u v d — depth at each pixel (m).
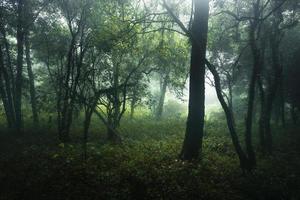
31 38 23.67
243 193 10.43
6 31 22.02
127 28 16.27
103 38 16.73
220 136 20.48
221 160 14.04
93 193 9.98
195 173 11.77
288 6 17.81
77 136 20.67
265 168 12.68
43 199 9.77
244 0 17.34
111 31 16.72
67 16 19.28
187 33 13.55
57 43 21.36
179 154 14.62
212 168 12.67
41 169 12.12
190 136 14.41
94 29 18.52
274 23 16.12
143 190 10.14
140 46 20.77
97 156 13.88
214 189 10.47
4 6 19.84
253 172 11.95
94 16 18.30
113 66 21.53
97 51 20.86
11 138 19.86
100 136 21.08
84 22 19.33
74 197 9.80
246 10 17.73
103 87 21.48
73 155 14.10
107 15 17.92
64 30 21.16
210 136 20.48
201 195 10.04
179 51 20.83
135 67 22.52
